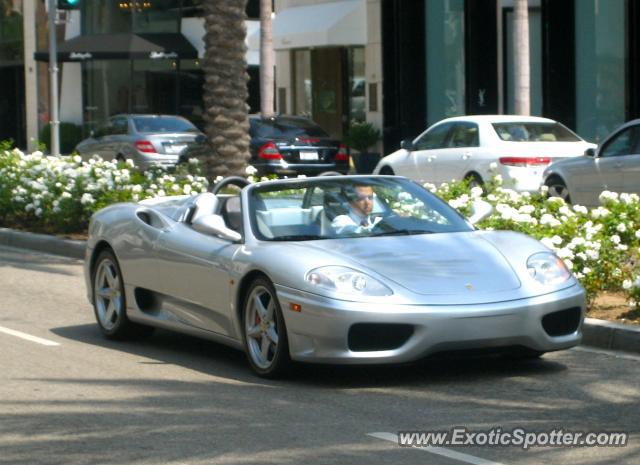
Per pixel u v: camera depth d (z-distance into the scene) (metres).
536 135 22.22
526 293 8.97
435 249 9.36
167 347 10.95
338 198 10.13
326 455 7.11
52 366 10.05
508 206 13.31
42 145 22.92
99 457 7.17
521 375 9.37
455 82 33.19
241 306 9.59
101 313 11.47
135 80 46.19
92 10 47.12
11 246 19.34
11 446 7.46
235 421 8.00
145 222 11.00
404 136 34.50
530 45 32.09
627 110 28.84
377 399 8.62
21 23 49.66
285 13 38.38
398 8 34.19
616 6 28.95
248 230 9.80
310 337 8.84
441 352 8.73
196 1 44.09
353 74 36.81
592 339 10.56
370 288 8.73
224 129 19.08
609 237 12.77
